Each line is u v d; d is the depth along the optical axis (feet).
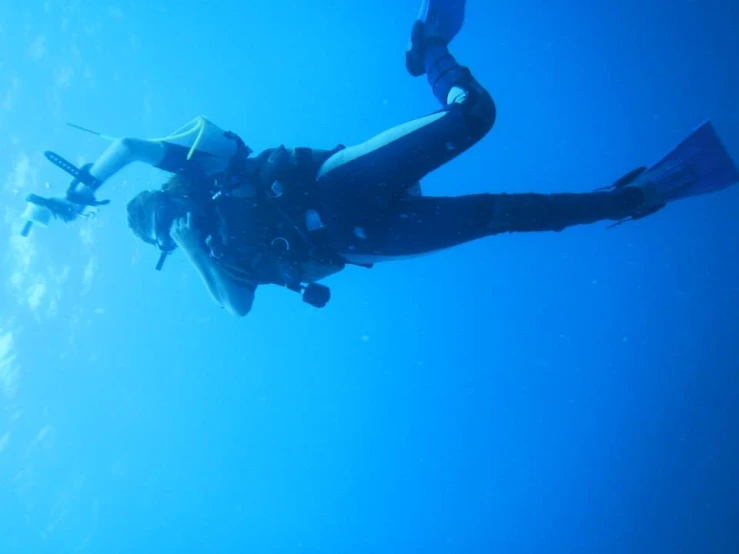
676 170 8.65
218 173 8.27
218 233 8.09
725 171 8.73
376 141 7.63
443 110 7.54
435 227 7.71
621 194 8.27
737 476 50.85
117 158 7.74
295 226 7.77
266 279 8.32
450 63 8.75
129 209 9.09
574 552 52.13
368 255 8.17
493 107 7.75
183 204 8.42
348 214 7.69
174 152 7.96
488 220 7.73
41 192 36.37
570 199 7.92
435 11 9.57
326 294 8.13
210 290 8.72
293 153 7.99
